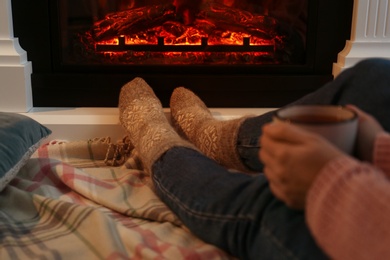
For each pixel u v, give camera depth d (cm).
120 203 111
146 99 144
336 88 91
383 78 86
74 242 93
